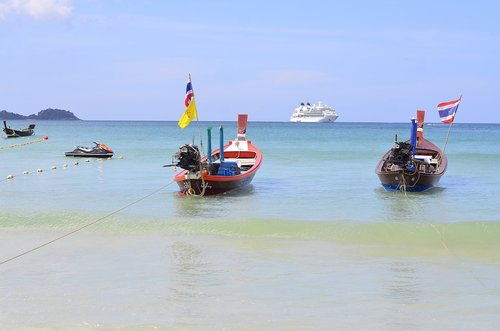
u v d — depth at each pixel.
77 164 35.62
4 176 29.17
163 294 10.23
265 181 26.88
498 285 10.85
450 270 11.89
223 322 8.84
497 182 26.56
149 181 26.92
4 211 18.16
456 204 20.41
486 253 13.37
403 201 21.09
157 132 92.69
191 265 12.21
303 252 13.40
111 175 29.55
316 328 8.60
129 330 8.52
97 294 10.24
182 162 21.61
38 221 16.77
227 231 15.53
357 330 8.55
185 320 8.93
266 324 8.76
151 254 13.17
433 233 15.22
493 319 9.03
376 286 10.73
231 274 11.52
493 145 56.50
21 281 11.05
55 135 80.19
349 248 13.84
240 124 28.88
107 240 14.63
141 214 17.95
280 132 95.00
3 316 9.12
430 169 24.59
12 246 13.97
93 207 19.34
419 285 10.82
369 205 20.16
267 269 11.90
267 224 16.06
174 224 16.20
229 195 22.44
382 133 89.69
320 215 18.03
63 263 12.40
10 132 72.12
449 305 9.70
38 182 26.64
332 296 10.13
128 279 11.18
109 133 88.50
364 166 33.84
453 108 25.59
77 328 8.60
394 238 14.84
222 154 25.19
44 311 9.35
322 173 30.22
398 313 9.28
